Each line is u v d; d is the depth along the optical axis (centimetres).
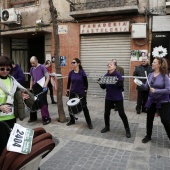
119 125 608
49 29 1079
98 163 391
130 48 952
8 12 1138
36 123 628
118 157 414
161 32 891
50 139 208
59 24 1055
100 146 464
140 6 911
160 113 455
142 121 650
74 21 1028
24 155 183
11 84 321
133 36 899
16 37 1236
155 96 449
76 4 1002
